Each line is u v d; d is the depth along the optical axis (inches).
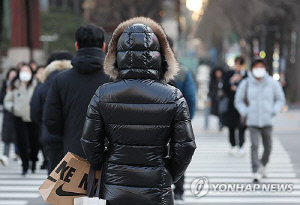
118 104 402.3
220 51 7691.9
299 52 3678.6
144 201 397.7
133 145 401.7
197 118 2428.6
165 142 406.6
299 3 3673.7
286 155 1311.5
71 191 423.8
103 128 411.5
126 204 399.5
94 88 539.5
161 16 5374.0
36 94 729.6
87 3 5684.1
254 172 961.5
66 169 424.8
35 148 1061.8
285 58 4079.7
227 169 1118.4
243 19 4205.2
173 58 419.2
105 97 405.7
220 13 4790.8
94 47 546.3
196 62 3528.5
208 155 1318.9
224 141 1594.5
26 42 3299.7
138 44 405.4
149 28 410.3
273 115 940.0
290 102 3631.9
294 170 1101.1
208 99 1868.8
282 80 3225.9
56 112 547.8
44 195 421.4
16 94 1014.4
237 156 1300.4
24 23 3282.5
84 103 539.5
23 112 1012.5
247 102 947.3
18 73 1019.9
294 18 3742.6
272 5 3747.5
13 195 893.8
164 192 402.0
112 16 5172.2
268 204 812.6
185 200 839.7
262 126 938.1
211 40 6998.0
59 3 7386.8
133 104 401.4
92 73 543.5
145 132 400.2
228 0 4222.4
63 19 6190.9
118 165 402.3
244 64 1253.1
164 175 402.6
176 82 750.5
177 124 403.5
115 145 406.0
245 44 5260.8
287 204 813.2
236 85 1259.2
